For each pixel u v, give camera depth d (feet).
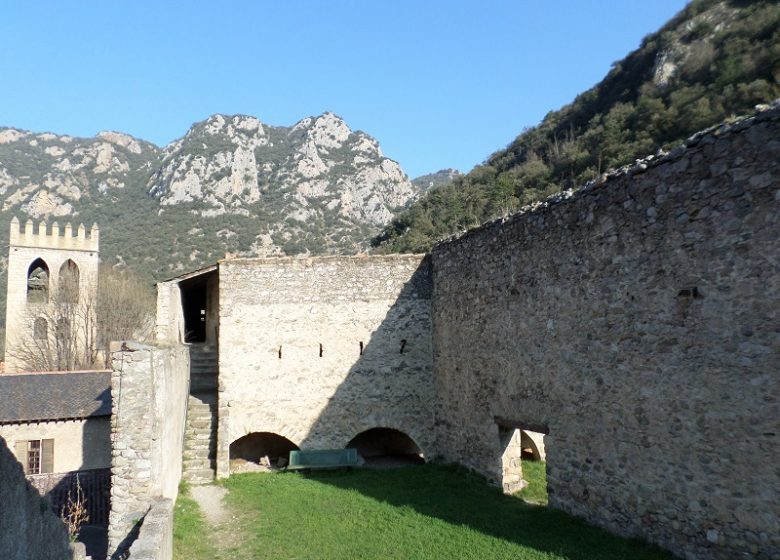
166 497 33.78
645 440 25.59
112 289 151.33
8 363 138.31
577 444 30.40
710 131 22.77
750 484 20.76
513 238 37.14
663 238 24.84
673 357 24.17
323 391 50.78
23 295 150.20
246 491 41.57
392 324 52.16
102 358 134.10
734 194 21.71
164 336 49.88
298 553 28.27
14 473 13.42
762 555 20.29
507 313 37.81
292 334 50.98
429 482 42.19
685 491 23.44
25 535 14.19
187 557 28.32
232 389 49.57
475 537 29.09
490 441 40.34
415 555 27.12
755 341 20.77
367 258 52.65
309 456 48.85
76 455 72.74
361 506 36.19
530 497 37.35
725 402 21.79
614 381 27.61
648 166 25.66
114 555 28.12
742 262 21.34
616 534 27.20
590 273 29.48
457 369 46.11
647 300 25.64
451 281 47.55
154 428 32.22
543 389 33.55
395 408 51.26
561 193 32.48
